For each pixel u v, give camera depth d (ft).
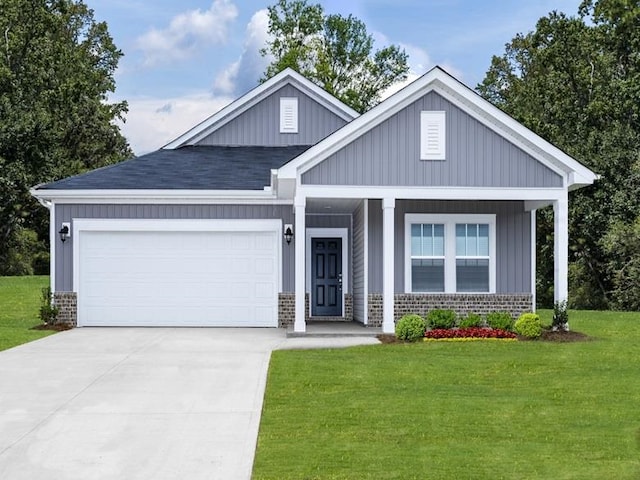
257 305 69.36
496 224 67.87
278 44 175.01
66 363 48.08
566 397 38.09
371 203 66.90
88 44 189.98
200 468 27.43
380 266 66.85
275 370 44.86
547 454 28.96
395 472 26.76
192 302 69.26
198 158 78.59
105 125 174.81
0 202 129.59
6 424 33.53
